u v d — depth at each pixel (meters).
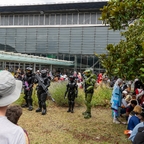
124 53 5.21
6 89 1.59
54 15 42.41
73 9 40.31
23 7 42.25
